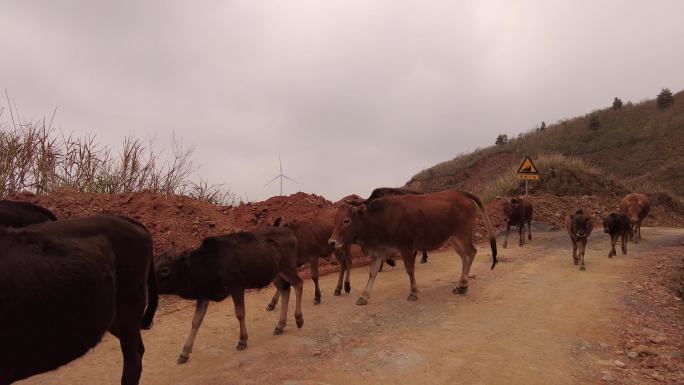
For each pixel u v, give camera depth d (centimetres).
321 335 704
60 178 1169
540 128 6144
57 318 344
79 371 571
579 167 2625
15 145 1092
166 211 1133
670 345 651
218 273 614
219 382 543
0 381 332
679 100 5475
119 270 425
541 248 1463
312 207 1398
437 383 543
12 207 470
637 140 5141
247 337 671
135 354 453
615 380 548
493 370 577
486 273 1114
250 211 1320
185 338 689
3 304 316
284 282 727
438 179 4994
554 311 809
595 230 1853
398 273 1137
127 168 1302
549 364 594
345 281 960
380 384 539
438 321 763
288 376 558
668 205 2666
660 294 913
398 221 880
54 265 347
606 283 1004
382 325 748
